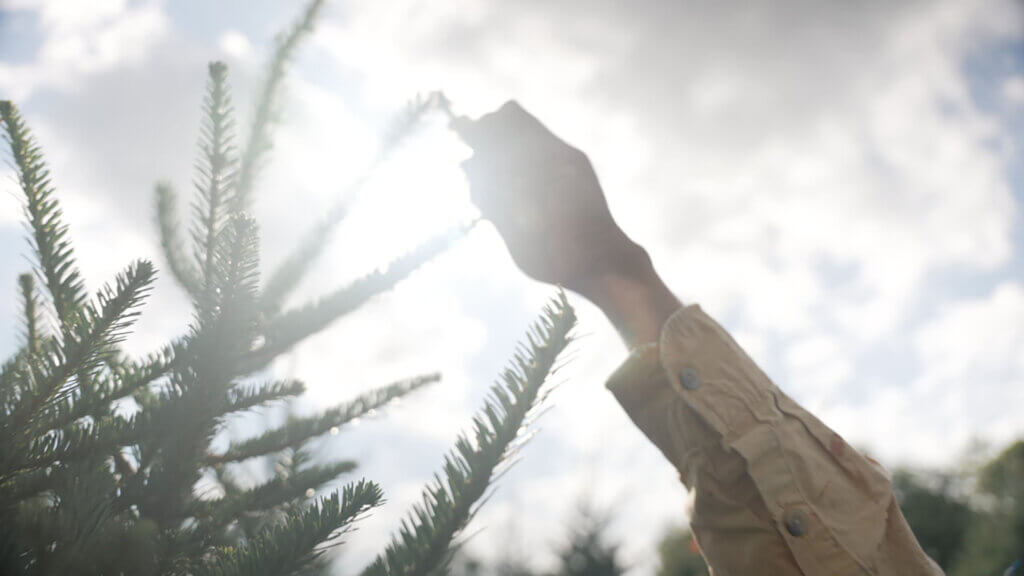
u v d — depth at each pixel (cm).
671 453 56
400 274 87
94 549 47
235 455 81
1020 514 1320
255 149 106
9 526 48
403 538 51
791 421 54
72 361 61
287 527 54
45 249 73
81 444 61
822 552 50
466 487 51
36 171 73
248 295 67
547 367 53
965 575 1322
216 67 91
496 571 1405
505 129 61
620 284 57
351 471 80
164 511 64
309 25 112
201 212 88
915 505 1917
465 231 85
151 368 70
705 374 54
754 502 52
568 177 59
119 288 62
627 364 56
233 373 68
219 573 54
